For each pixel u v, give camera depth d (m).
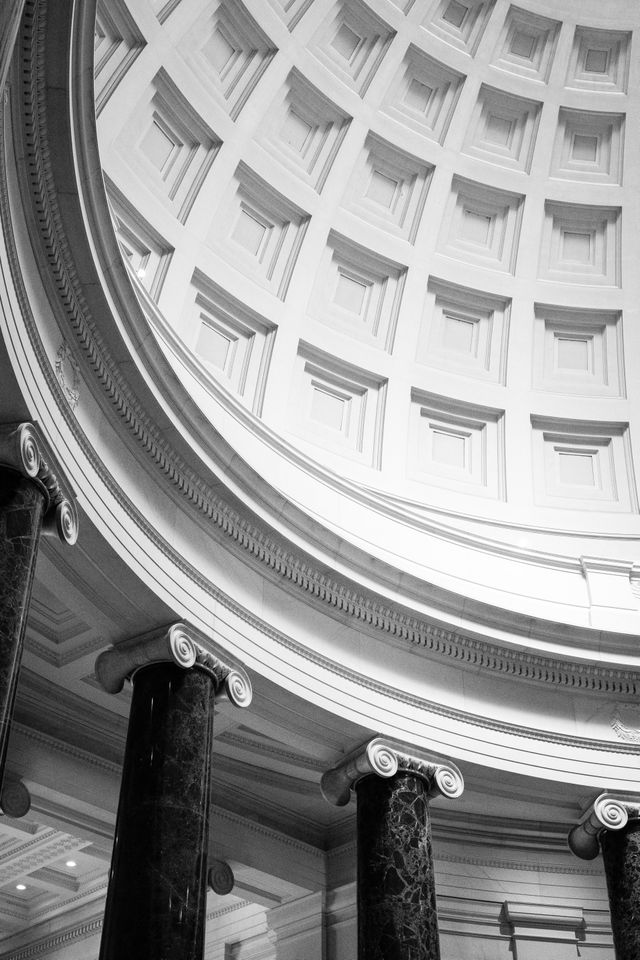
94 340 9.82
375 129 16.70
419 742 12.95
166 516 11.11
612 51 17.69
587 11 17.25
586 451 17.80
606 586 15.73
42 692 12.93
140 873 9.41
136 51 13.55
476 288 17.58
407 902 11.64
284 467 14.12
